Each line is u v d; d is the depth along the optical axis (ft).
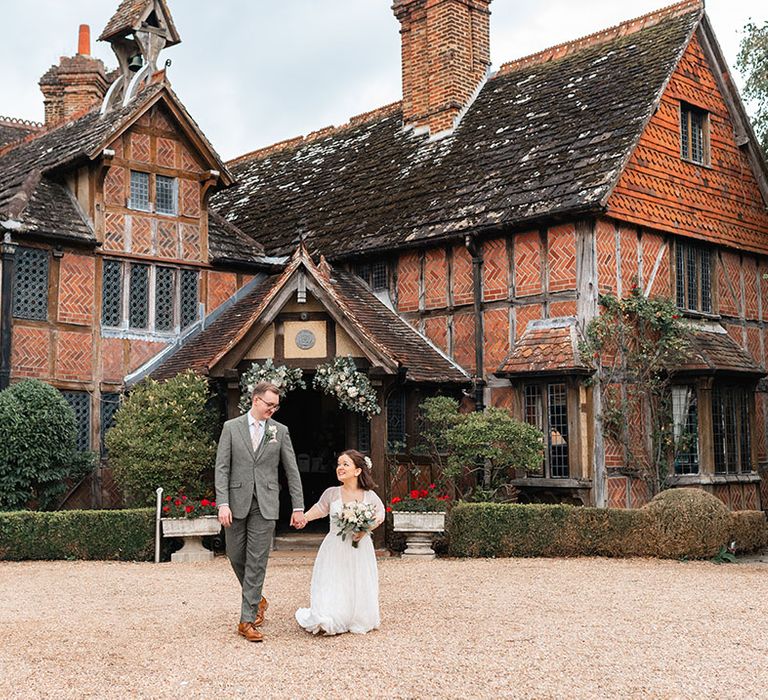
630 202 48.83
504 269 50.52
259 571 23.70
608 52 58.39
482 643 22.74
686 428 49.52
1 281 47.73
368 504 24.68
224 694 18.48
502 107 60.70
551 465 47.47
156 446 44.06
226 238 59.21
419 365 49.08
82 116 62.90
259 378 42.50
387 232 55.52
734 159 57.52
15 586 32.58
